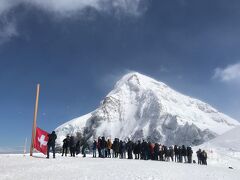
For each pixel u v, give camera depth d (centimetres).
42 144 2672
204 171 2273
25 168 1802
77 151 3491
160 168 2162
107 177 1570
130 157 3616
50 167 1888
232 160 5288
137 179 1555
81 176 1572
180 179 1691
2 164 1956
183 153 3962
